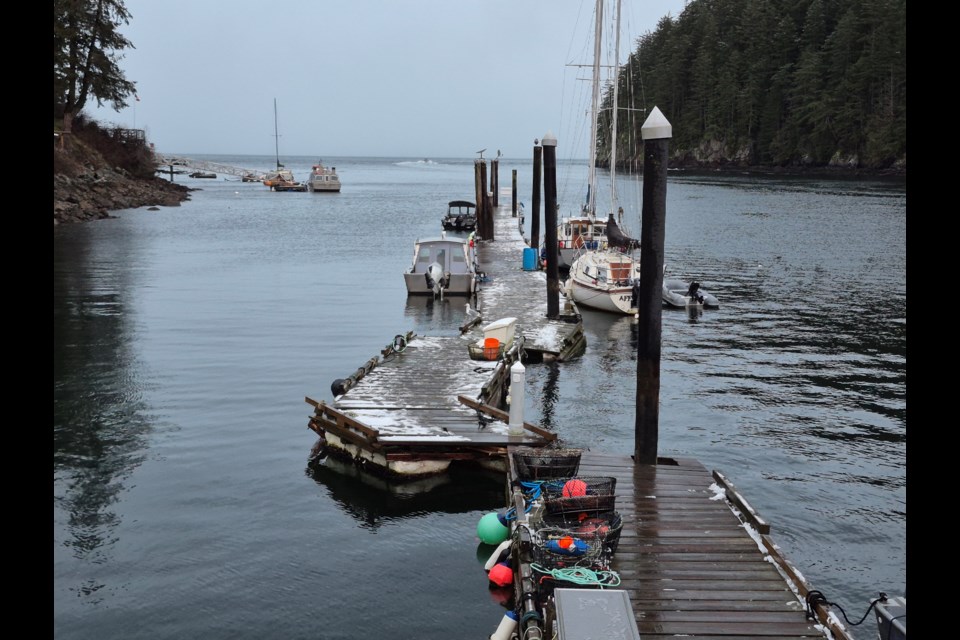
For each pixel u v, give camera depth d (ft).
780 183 363.56
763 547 34.96
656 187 43.78
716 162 494.18
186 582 36.09
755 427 59.26
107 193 244.42
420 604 34.71
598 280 107.55
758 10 463.01
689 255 159.22
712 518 38.09
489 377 61.87
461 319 99.04
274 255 156.97
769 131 458.50
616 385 70.95
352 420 49.24
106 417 58.39
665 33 564.71
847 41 394.73
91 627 32.53
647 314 44.86
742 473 50.60
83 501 44.39
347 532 41.55
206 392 65.05
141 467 49.37
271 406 61.77
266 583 36.19
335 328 92.07
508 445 47.52
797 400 65.98
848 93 395.96
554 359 78.74
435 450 48.01
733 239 182.50
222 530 41.27
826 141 418.72
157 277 126.82
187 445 53.16
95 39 249.96
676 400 65.87
